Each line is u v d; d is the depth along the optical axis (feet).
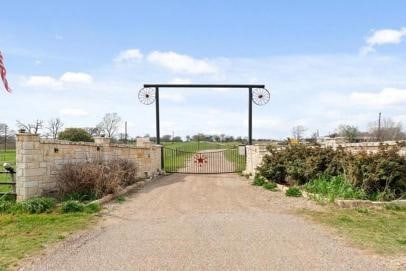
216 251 19.92
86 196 35.73
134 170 48.14
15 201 32.48
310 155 43.06
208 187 45.96
